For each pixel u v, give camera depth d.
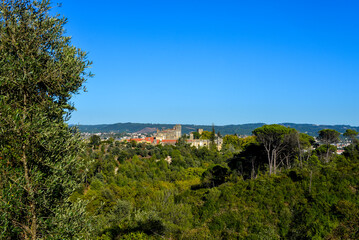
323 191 36.44
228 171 63.38
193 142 167.00
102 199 50.22
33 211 11.37
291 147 58.25
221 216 35.50
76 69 12.78
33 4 12.34
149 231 30.56
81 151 13.19
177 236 31.78
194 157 117.06
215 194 41.50
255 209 36.31
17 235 11.19
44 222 11.48
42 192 11.76
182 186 68.81
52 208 12.16
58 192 12.61
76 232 12.24
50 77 12.07
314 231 29.67
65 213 12.28
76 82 13.03
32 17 12.13
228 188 43.91
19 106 11.57
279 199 37.28
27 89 11.68
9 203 10.70
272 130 54.12
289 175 44.72
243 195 40.78
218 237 31.77
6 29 11.64
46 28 12.46
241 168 62.81
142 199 48.91
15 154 11.08
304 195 37.28
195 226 35.47
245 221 34.22
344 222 30.25
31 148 11.40
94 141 118.88
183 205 38.88
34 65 11.80
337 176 40.06
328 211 32.44
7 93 11.27
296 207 34.78
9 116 10.68
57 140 12.10
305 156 66.56
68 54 12.66
